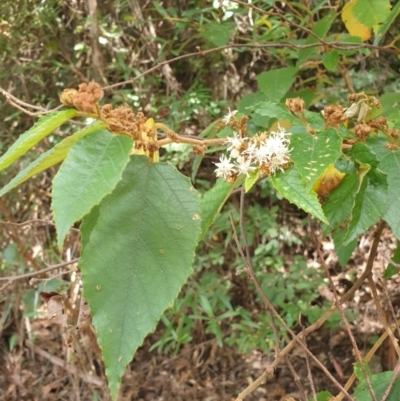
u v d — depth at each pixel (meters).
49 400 1.03
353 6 0.58
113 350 0.26
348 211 0.35
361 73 1.02
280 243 1.15
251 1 0.76
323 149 0.31
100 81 1.01
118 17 1.07
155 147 0.30
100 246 0.28
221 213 1.10
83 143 0.26
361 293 1.06
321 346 1.02
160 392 1.03
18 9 0.95
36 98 1.04
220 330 1.06
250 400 0.97
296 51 0.77
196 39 1.08
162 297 0.27
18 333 1.09
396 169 0.35
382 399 0.38
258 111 0.37
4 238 1.06
